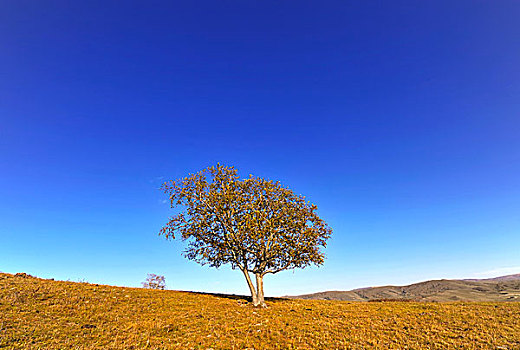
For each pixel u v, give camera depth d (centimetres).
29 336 1602
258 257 3122
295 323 2358
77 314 2128
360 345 1831
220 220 3219
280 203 3334
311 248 3209
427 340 1914
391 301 4141
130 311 2411
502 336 1934
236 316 2538
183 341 1798
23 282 2842
